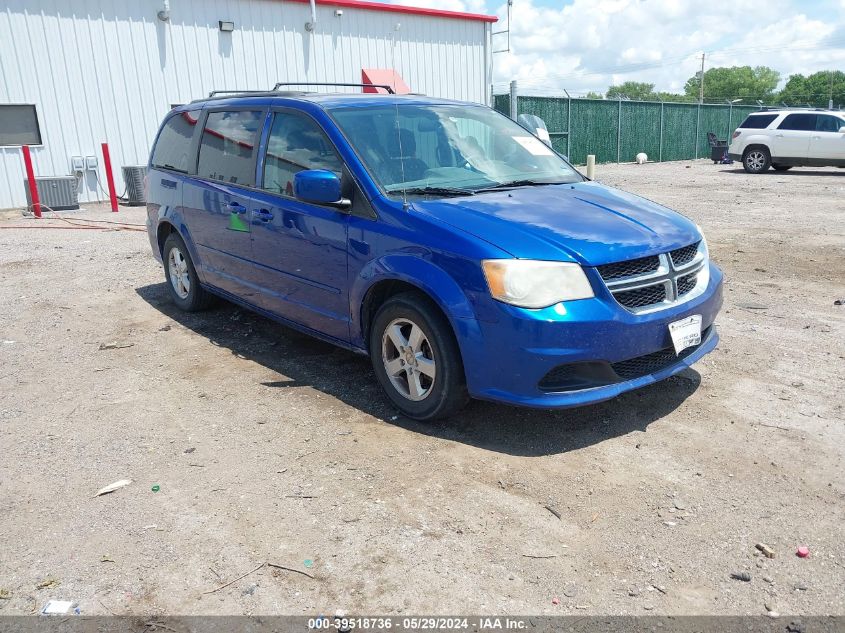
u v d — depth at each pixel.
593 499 3.23
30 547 2.96
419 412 3.96
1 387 4.76
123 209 14.24
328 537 2.99
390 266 3.86
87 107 14.46
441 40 19.78
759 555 2.83
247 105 5.32
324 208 4.36
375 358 4.17
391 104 4.87
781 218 11.50
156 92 15.27
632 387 3.66
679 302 3.82
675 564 2.79
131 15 14.67
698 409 4.15
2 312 6.56
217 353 5.33
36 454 3.79
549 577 2.72
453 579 2.71
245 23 16.17
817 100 112.81
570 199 4.25
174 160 6.19
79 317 6.38
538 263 3.45
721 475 3.42
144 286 7.46
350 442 3.83
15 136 13.78
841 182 17.88
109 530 3.08
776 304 6.38
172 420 4.17
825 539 2.92
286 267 4.74
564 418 4.07
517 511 3.15
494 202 4.06
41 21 13.65
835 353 5.04
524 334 3.41
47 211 13.67
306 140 4.64
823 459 3.55
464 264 3.55
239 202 5.11
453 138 4.82
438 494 3.29
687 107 31.36
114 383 4.79
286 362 5.09
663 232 3.91
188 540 2.99
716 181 18.77
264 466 3.60
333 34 17.58
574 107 25.39
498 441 3.80
